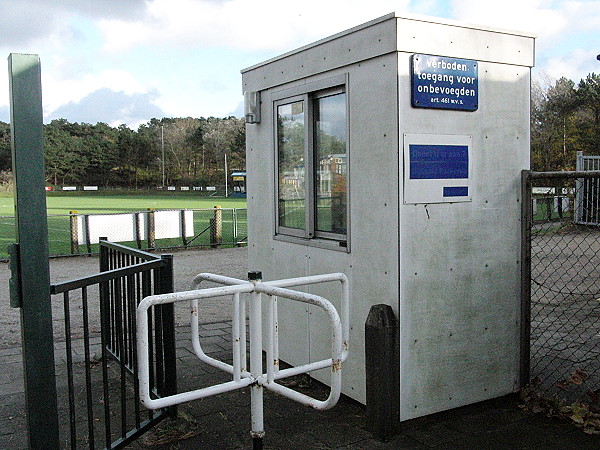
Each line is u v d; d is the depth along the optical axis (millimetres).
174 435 3725
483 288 4020
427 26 3656
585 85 45875
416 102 3627
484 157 3977
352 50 3914
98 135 101438
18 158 2680
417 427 3814
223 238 18609
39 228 2762
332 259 4254
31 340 2766
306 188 4535
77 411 4195
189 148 95312
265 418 3984
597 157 16625
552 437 3654
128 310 4824
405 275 3699
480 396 4062
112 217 14766
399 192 3629
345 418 3957
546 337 6035
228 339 6164
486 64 3939
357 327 4039
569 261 10992
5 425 3971
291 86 4637
